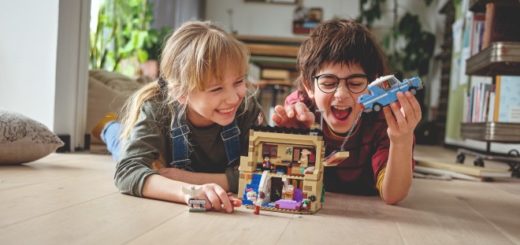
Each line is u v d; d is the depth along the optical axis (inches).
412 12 245.4
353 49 47.7
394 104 39.9
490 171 76.2
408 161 43.4
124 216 34.3
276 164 41.0
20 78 81.7
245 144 51.1
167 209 37.5
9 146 59.1
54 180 50.3
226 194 37.6
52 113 80.8
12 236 27.8
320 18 250.7
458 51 161.3
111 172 58.6
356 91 47.9
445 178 75.8
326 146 52.4
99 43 141.7
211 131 48.7
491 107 100.6
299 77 54.4
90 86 99.7
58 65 81.1
